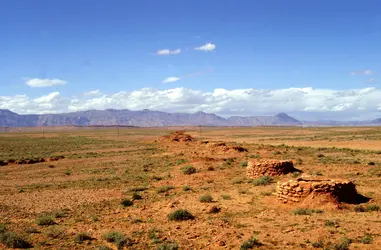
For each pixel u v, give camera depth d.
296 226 18.06
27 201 29.42
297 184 22.89
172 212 21.58
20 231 19.62
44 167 56.16
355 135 118.81
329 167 39.03
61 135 187.12
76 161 63.25
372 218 18.89
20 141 129.12
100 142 120.38
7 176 47.56
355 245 14.80
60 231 19.23
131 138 147.62
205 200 25.39
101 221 21.77
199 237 17.33
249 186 30.03
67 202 28.53
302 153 59.47
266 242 15.92
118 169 50.12
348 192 22.89
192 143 87.44
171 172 42.38
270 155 56.50
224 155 58.28
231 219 20.45
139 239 17.45
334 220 18.67
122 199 28.92
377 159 49.56
